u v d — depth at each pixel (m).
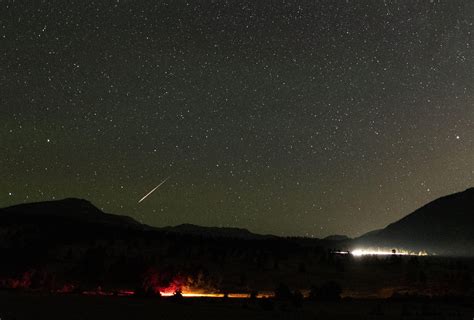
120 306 18.62
